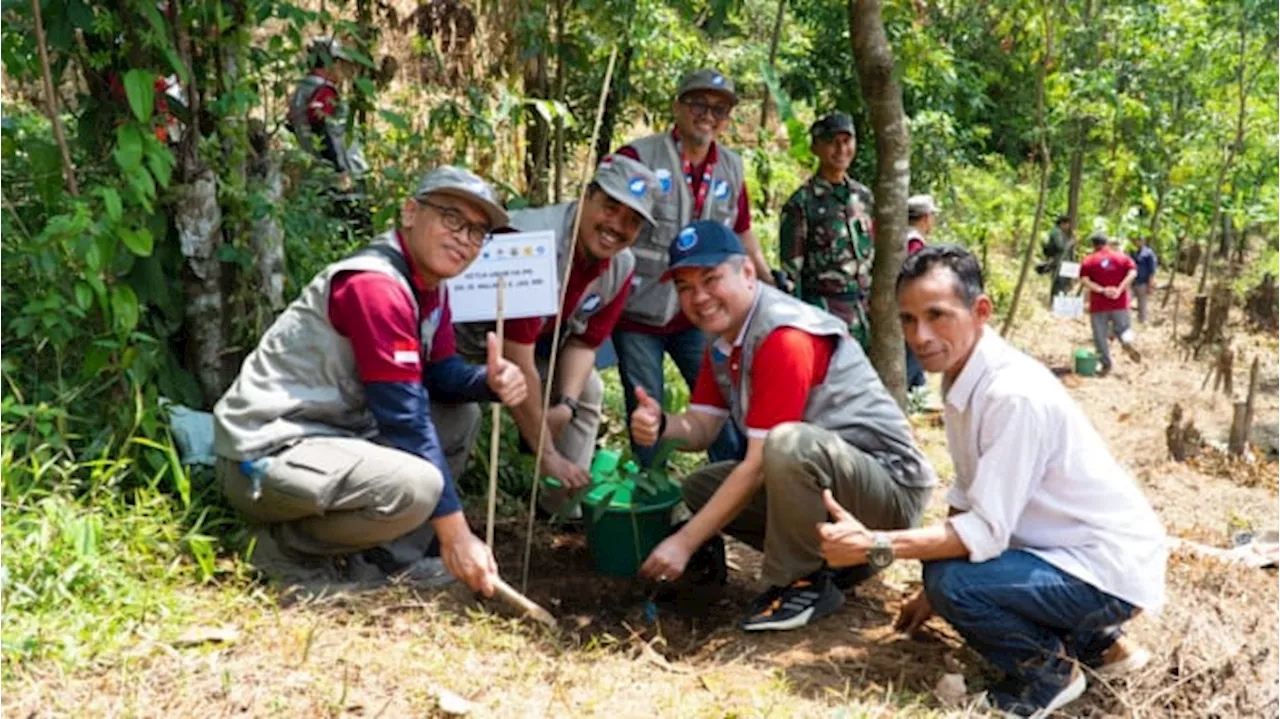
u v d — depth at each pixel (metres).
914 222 8.63
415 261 3.56
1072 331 14.37
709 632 3.86
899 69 5.12
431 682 3.06
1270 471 7.98
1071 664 3.22
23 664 2.91
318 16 4.80
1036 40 10.32
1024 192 17.03
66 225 3.64
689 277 3.68
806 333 3.65
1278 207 16.56
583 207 4.20
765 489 3.89
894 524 3.77
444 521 3.49
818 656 3.51
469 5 6.30
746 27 11.41
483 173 6.08
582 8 6.14
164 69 4.17
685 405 6.12
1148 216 18.38
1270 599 4.47
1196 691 3.30
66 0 3.93
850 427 3.74
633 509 4.05
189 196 4.23
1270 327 15.52
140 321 4.25
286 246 4.71
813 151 6.73
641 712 3.04
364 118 5.48
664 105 7.88
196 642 3.11
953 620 3.23
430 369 3.87
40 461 3.68
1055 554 3.17
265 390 3.56
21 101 5.77
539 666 3.27
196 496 3.90
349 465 3.44
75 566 3.22
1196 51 14.59
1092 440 3.21
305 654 3.06
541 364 4.54
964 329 3.17
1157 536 3.23
